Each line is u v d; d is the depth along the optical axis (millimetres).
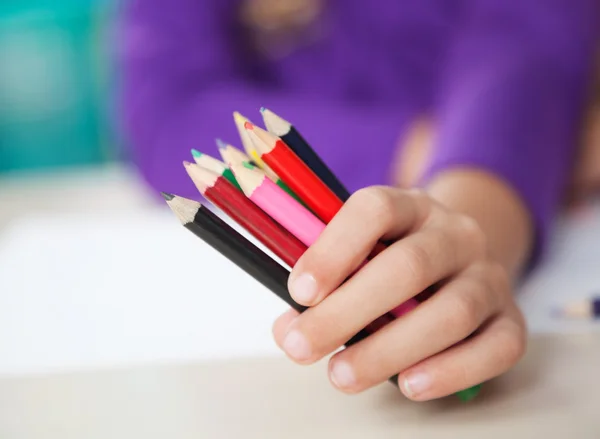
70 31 1397
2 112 1416
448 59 794
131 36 831
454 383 373
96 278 542
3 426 401
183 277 537
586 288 491
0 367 445
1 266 569
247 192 365
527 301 481
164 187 758
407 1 841
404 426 387
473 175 500
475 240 386
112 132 1318
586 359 424
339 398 407
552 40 730
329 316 361
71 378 433
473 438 377
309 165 377
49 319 490
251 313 487
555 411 390
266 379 424
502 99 571
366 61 864
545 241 504
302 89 883
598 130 706
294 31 873
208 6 836
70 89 1417
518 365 422
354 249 358
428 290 380
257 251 367
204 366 437
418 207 382
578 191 683
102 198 831
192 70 790
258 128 366
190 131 744
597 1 790
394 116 681
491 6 765
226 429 391
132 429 395
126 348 457
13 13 1396
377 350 369
